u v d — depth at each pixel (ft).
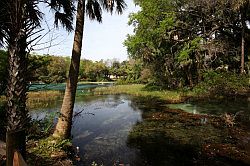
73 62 29.71
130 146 30.94
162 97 81.71
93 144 31.53
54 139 27.27
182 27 92.43
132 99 83.56
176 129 39.60
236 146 30.55
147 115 52.29
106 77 269.85
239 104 61.62
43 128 30.83
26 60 10.02
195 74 89.86
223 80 63.41
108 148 29.94
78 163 24.90
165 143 32.12
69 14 31.63
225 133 36.60
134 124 43.86
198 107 60.39
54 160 22.97
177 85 100.89
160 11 92.12
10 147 5.27
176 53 97.81
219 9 82.89
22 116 9.46
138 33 103.30
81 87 152.25
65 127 28.73
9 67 9.65
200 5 84.74
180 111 55.67
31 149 24.41
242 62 76.23
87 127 41.34
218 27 85.46
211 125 41.73
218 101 67.10
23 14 9.66
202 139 33.68
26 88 10.05
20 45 9.65
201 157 27.02
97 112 57.67
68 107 29.25
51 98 79.36
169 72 102.94
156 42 98.07
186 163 25.32
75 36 29.86
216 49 82.69
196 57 85.25
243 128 39.29
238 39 88.69
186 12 90.68
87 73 254.88
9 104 9.38
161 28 88.22
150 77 124.26
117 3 33.24
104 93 107.24
